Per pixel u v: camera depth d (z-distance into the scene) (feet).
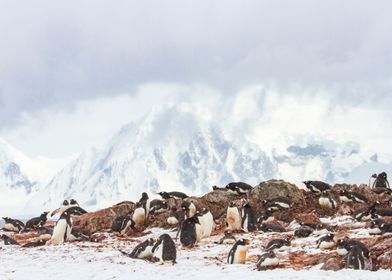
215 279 127.34
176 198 224.94
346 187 227.40
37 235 209.36
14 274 139.85
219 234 193.88
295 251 158.51
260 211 218.59
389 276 119.03
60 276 136.15
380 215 194.59
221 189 228.84
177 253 165.78
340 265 134.00
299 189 225.15
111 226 208.03
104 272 137.59
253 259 153.38
